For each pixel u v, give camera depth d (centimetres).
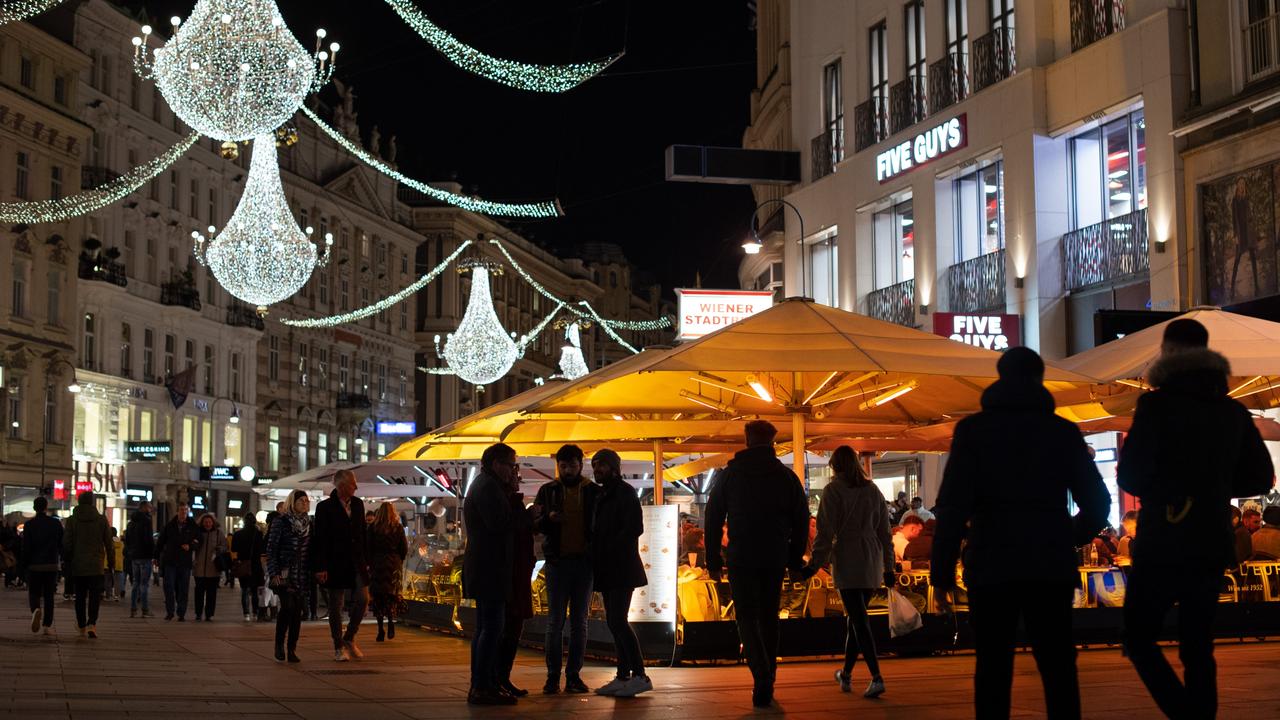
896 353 1231
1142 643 618
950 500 579
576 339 5716
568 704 969
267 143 2458
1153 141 2198
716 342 1242
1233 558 612
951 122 2686
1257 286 2020
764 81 4288
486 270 3931
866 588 981
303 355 6531
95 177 4912
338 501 1398
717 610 1321
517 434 1850
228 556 2319
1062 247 2438
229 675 1205
